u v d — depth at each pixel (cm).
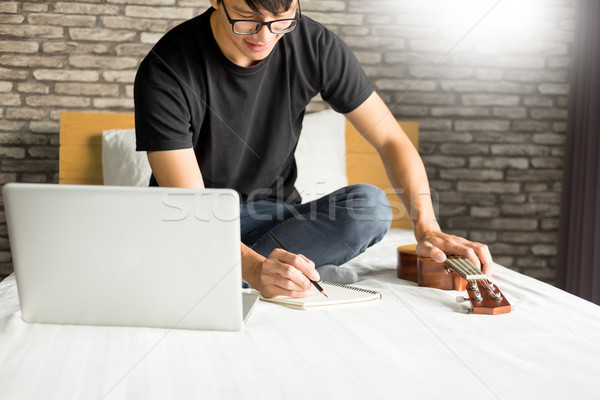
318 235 158
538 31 292
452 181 297
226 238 111
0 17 267
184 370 96
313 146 250
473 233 299
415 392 88
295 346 108
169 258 112
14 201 110
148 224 110
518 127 296
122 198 109
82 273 113
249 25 129
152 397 86
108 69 275
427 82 291
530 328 119
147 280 113
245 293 141
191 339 111
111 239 111
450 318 126
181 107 147
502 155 297
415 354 103
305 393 88
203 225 111
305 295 135
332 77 165
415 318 125
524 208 299
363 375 94
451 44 290
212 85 152
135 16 274
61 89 273
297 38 161
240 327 116
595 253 254
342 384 91
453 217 298
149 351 105
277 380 92
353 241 158
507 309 130
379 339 111
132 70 276
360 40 287
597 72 263
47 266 113
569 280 278
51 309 117
